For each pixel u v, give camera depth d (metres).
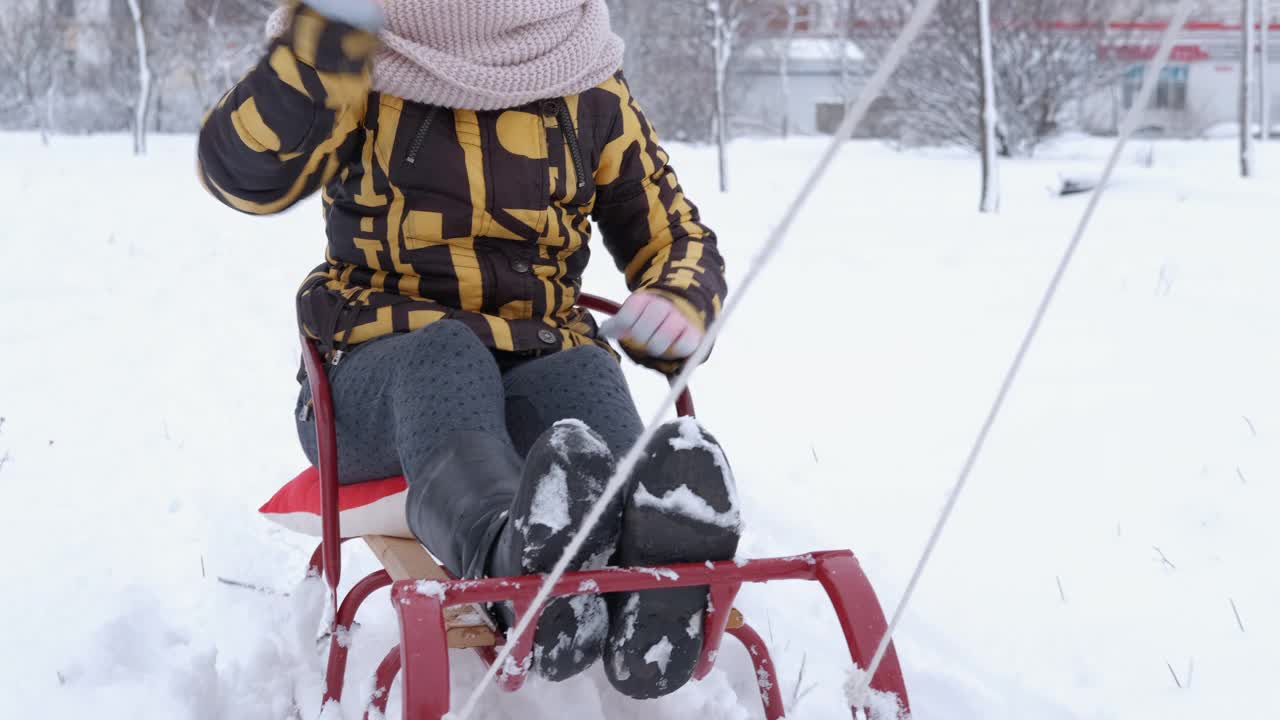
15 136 24.52
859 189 13.91
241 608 2.70
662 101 25.03
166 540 3.10
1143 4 19.73
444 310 2.00
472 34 1.96
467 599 1.47
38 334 5.51
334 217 2.10
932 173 16.50
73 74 28.17
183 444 3.94
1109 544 3.09
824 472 3.70
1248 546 3.04
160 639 2.49
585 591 1.48
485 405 1.79
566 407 1.93
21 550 2.95
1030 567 2.98
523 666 1.54
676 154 20.91
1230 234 8.50
